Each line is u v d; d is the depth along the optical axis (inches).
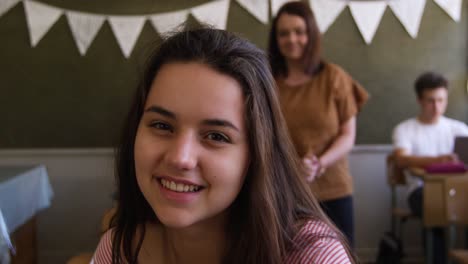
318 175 60.8
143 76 23.4
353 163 106.9
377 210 108.1
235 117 20.1
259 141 20.9
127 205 27.2
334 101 63.4
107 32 101.6
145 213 26.7
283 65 66.1
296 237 23.6
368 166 107.0
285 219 23.9
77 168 105.7
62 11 101.0
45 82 103.2
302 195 25.7
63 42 102.0
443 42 104.3
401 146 93.4
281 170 24.0
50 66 102.7
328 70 64.4
